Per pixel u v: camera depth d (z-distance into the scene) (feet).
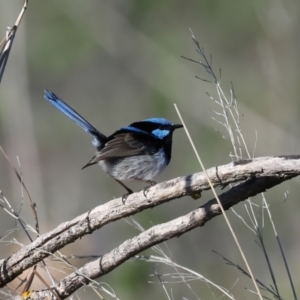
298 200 43.14
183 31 55.42
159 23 56.65
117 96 57.98
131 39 56.39
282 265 38.52
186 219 17.46
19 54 54.65
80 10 56.13
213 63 53.83
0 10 54.65
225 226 40.86
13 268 18.94
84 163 55.67
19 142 53.67
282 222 42.24
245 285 35.88
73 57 56.44
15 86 54.39
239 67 53.52
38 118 57.21
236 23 53.98
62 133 56.85
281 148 48.01
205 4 54.75
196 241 40.63
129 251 18.07
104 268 18.39
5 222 43.45
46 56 55.98
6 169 52.85
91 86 58.59
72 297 19.98
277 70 52.01
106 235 39.81
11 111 53.88
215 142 48.32
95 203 53.42
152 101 54.29
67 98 58.59
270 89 51.60
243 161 16.19
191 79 53.06
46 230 41.14
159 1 55.93
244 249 40.01
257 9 52.85
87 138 56.75
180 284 31.73
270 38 52.60
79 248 34.27
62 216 51.83
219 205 16.49
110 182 53.62
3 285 19.21
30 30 55.83
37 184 51.72
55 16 55.83
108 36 56.54
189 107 51.47
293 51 52.24
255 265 38.73
